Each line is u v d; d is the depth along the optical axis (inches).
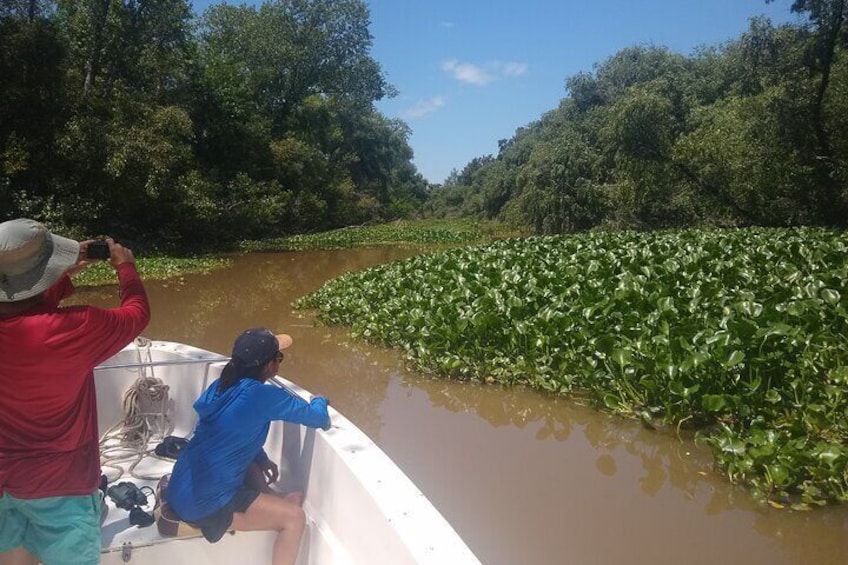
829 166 1048.2
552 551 180.2
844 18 986.1
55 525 99.8
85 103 954.7
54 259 97.4
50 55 879.1
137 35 1076.5
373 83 2177.7
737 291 362.9
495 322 354.3
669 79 1584.6
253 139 1384.1
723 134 1137.4
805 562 175.6
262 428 122.1
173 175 1084.5
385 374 367.6
